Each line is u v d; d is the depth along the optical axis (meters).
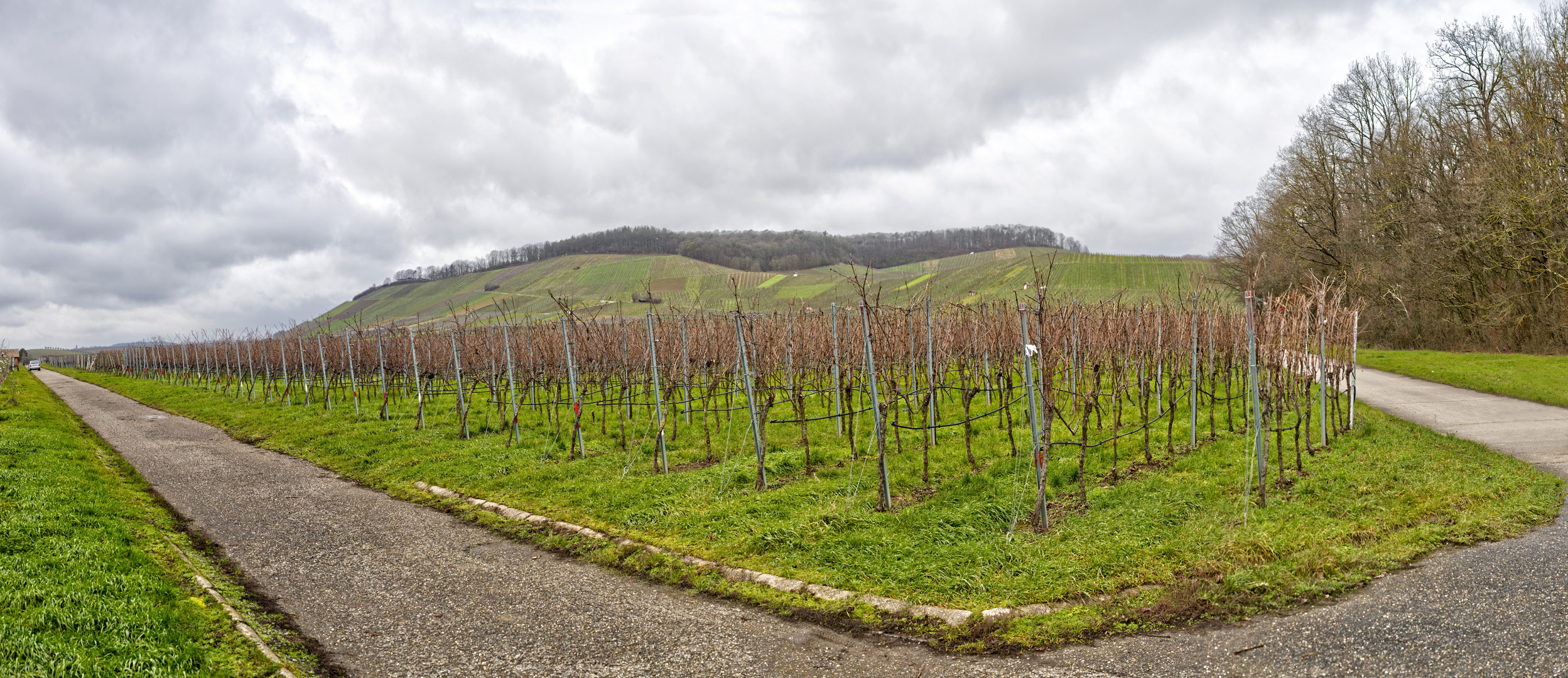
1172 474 11.64
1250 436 14.24
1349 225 40.59
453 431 19.19
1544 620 5.90
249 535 10.49
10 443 15.88
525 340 24.06
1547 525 8.52
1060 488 11.07
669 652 6.35
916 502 10.77
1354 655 5.58
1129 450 13.63
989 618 6.64
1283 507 9.60
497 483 13.12
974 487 11.07
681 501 11.09
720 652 6.33
